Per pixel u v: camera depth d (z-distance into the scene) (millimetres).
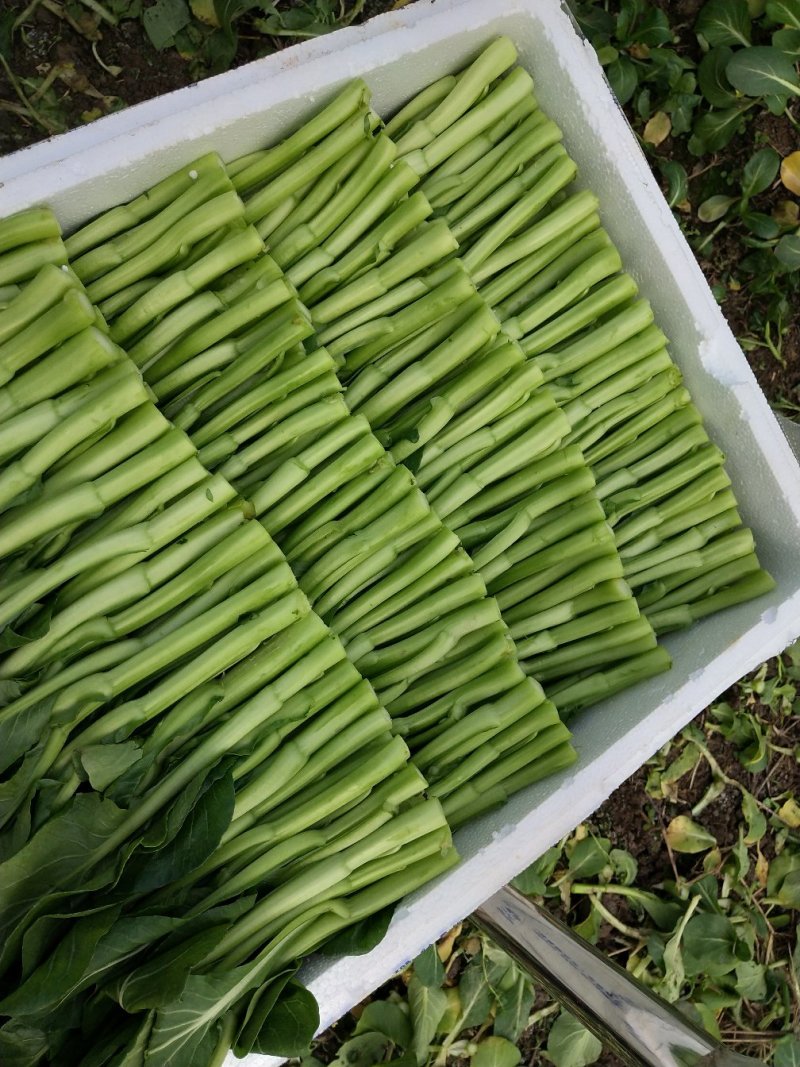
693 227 809
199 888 436
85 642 410
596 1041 777
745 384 564
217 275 457
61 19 625
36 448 402
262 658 438
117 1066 373
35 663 404
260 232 488
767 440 569
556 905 801
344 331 496
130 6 631
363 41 478
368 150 492
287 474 460
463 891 485
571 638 558
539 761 526
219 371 466
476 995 754
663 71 748
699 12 759
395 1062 657
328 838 457
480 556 534
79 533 426
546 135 532
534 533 549
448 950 746
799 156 766
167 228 458
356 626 497
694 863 842
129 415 419
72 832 375
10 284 423
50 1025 380
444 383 518
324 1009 460
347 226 492
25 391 406
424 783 465
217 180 453
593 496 548
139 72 649
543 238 539
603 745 536
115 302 456
